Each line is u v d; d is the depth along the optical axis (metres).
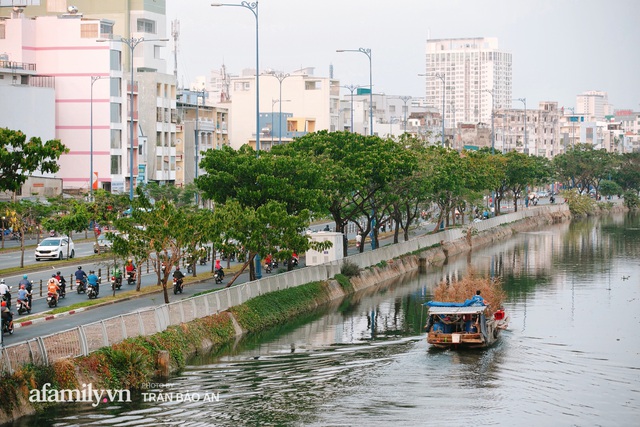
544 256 131.50
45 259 99.50
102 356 53.50
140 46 182.62
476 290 76.31
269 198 83.69
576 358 63.94
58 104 150.62
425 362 62.00
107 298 74.50
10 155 54.12
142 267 97.31
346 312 83.19
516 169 181.38
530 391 55.12
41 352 50.03
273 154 97.38
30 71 145.62
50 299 70.56
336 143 106.19
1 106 135.75
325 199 88.69
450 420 49.50
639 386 56.53
